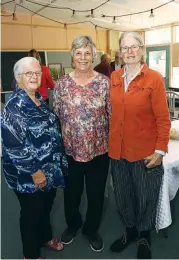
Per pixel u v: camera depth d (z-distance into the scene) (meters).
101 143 1.84
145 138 1.67
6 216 2.40
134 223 1.94
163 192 1.79
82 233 2.17
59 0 5.25
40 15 6.52
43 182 1.58
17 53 6.50
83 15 6.35
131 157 1.71
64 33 7.23
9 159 1.54
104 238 2.13
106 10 5.89
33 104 1.52
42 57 6.91
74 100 1.74
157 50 7.98
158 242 2.07
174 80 7.83
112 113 1.73
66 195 2.00
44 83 4.23
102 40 7.95
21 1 5.33
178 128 2.53
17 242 2.07
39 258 1.75
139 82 1.58
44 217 1.85
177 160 1.86
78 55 1.68
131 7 5.64
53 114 1.68
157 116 1.62
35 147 1.54
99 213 2.00
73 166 1.88
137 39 1.56
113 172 1.84
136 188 1.78
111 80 1.74
